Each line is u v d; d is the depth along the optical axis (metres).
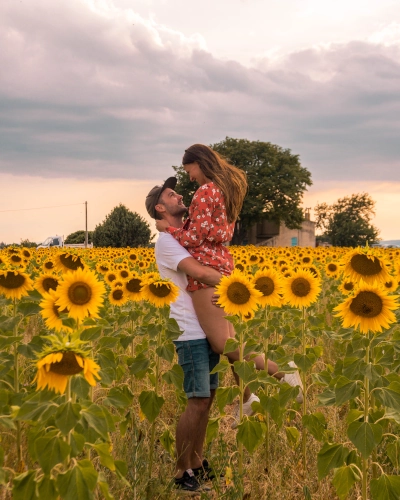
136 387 5.71
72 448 2.59
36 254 14.42
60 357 2.41
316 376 4.27
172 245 4.32
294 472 4.07
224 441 4.36
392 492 3.16
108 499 2.68
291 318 6.50
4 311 5.40
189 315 4.31
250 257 14.09
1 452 2.81
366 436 3.21
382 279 3.83
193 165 4.44
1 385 3.93
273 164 77.06
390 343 3.67
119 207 57.72
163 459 4.34
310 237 96.38
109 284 8.38
